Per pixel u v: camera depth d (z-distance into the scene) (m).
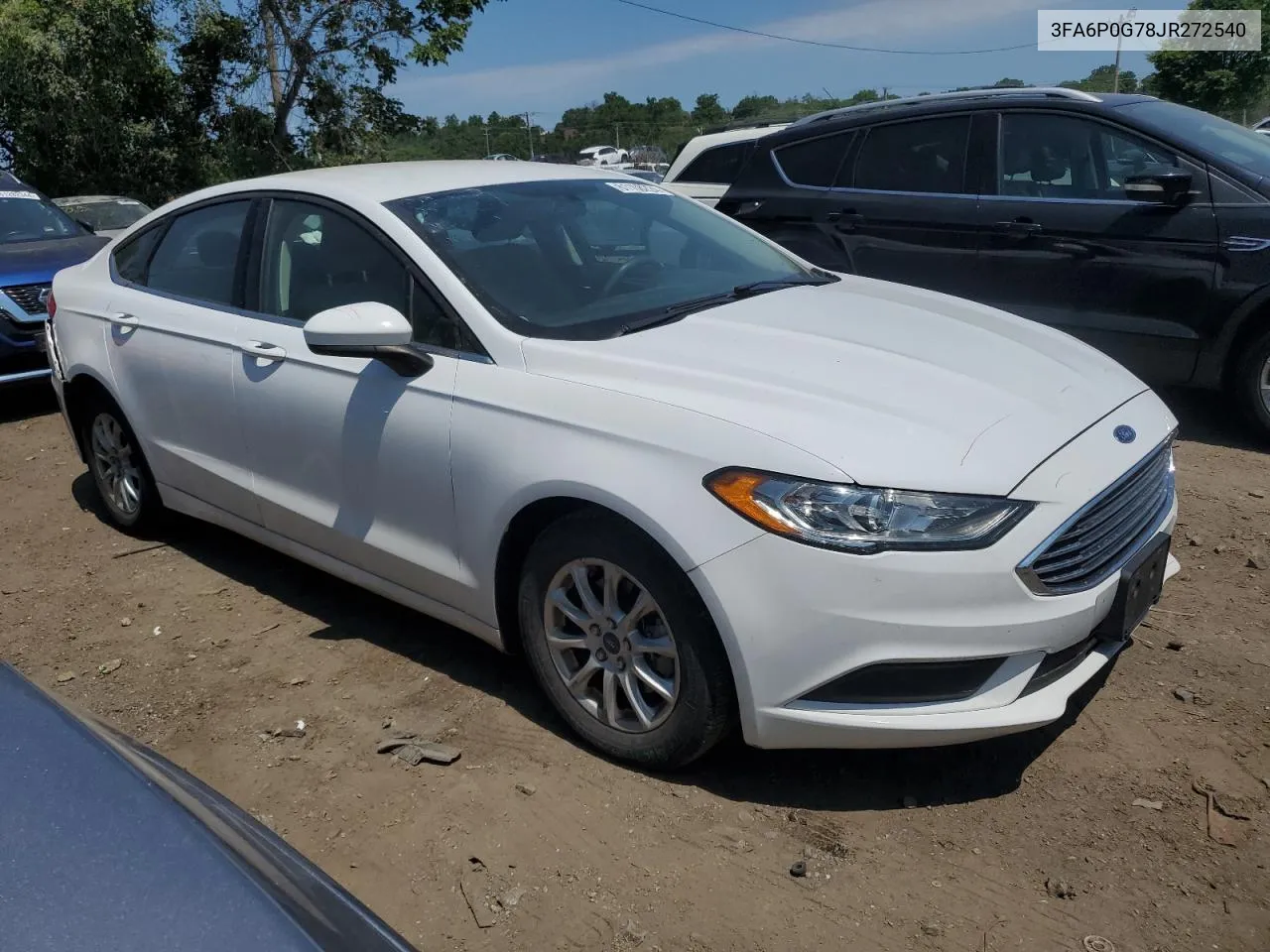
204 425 4.02
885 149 6.41
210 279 4.09
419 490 3.20
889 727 2.50
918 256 6.22
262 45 21.80
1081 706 3.13
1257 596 3.76
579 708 2.98
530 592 3.00
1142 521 2.92
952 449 2.54
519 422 2.91
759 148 7.01
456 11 22.31
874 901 2.39
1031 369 3.06
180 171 21.45
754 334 3.10
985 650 2.48
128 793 1.49
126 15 19.11
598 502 2.70
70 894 1.30
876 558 2.42
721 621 2.54
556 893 2.46
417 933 2.37
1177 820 2.62
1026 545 2.48
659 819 2.70
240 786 2.94
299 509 3.67
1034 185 5.84
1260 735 2.95
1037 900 2.38
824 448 2.50
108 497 4.92
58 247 7.84
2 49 17.98
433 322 3.24
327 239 3.62
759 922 2.35
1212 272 5.21
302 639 3.80
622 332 3.10
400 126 23.61
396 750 3.06
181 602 4.17
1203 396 6.34
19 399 7.88
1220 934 2.27
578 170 4.23
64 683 3.58
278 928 1.28
